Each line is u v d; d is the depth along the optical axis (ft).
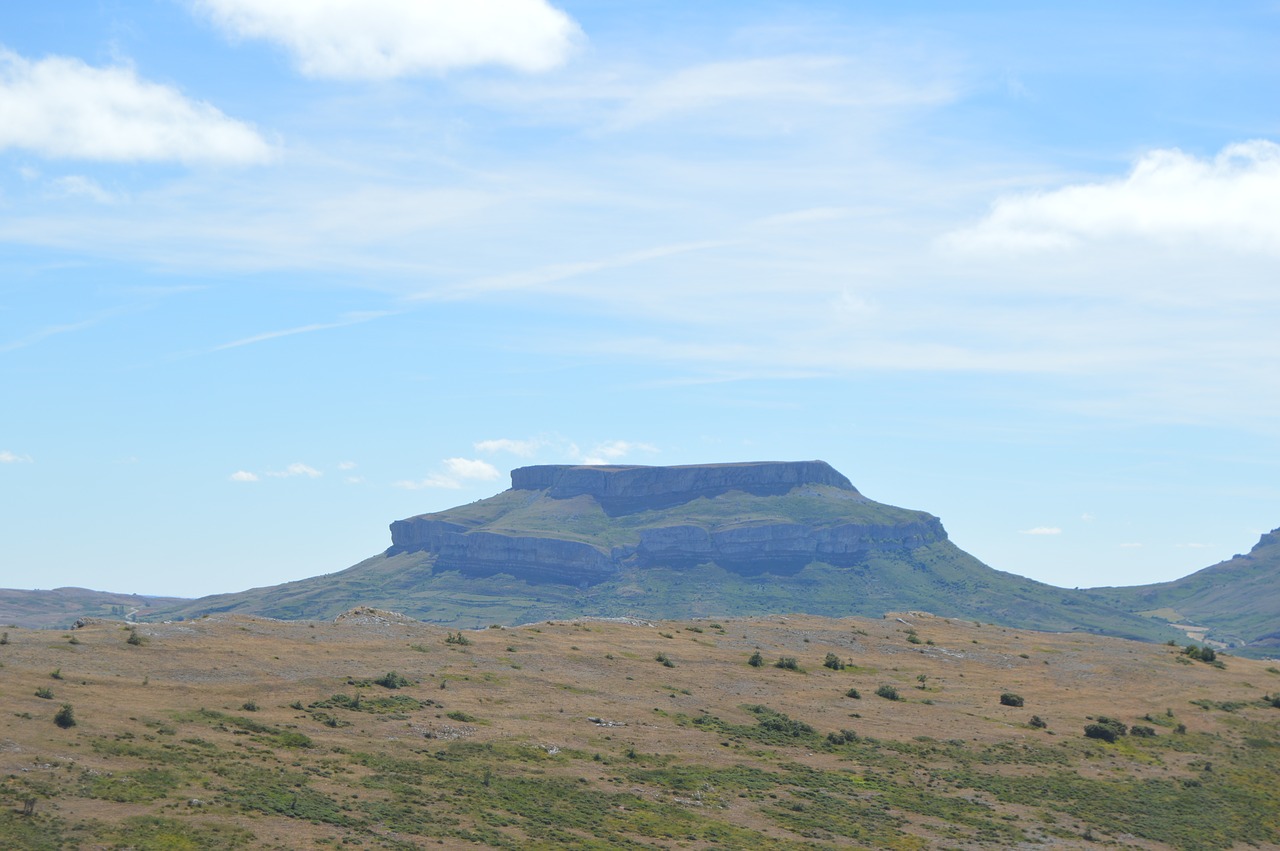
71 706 254.27
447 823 230.68
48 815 194.29
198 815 208.13
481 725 304.91
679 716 343.67
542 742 298.35
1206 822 308.40
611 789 272.31
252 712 282.36
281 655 342.85
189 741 248.93
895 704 392.47
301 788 234.99
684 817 259.80
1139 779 336.70
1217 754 366.63
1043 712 398.42
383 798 239.30
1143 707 410.31
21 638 315.58
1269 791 338.95
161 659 315.58
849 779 308.81
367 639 386.52
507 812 245.04
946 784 315.17
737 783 291.58
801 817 272.72
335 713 294.87
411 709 308.60
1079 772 337.31
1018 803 306.55
